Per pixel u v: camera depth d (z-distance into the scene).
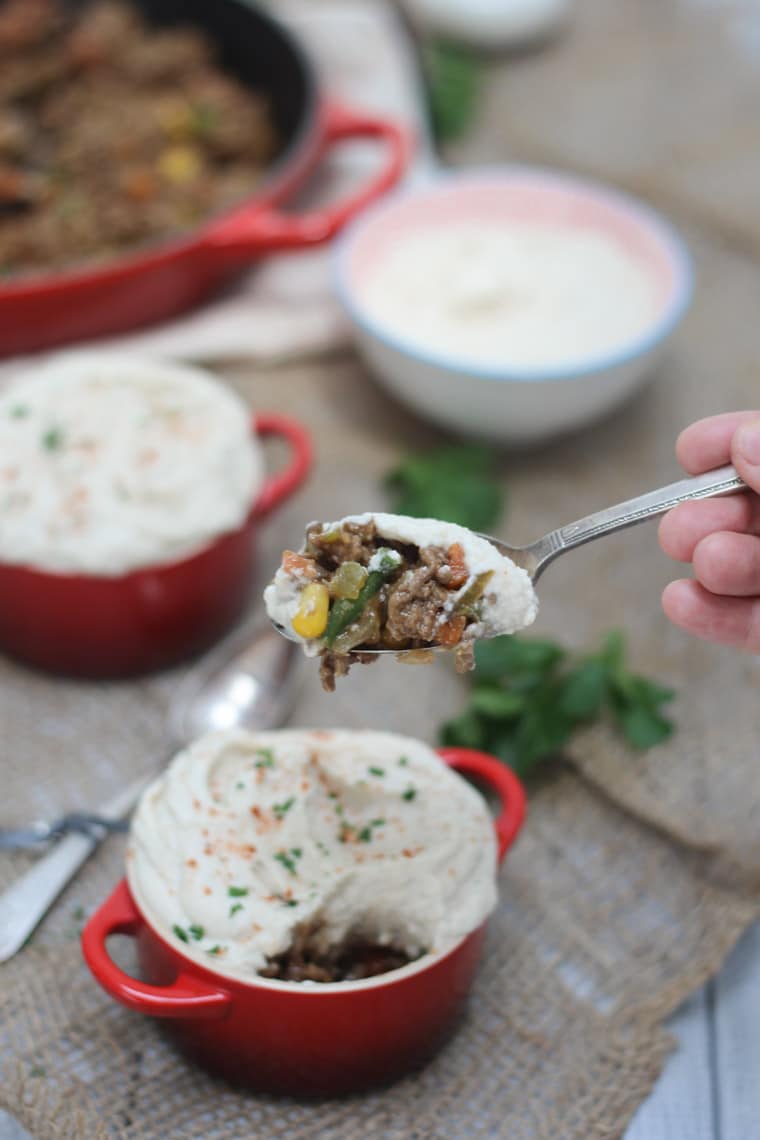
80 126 0.76
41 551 0.51
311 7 0.90
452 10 0.88
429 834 0.44
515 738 0.52
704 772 0.52
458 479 0.59
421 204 0.66
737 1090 0.46
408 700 0.55
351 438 0.63
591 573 0.59
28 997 0.46
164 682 0.55
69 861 0.49
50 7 0.83
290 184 0.66
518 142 0.82
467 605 0.41
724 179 0.79
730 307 0.71
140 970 0.47
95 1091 0.45
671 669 0.55
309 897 0.43
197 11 0.81
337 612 0.41
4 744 0.53
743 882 0.49
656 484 0.62
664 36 0.94
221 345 0.65
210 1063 0.44
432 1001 0.43
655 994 0.47
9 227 0.69
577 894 0.50
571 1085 0.45
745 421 0.44
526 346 0.61
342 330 0.67
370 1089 0.45
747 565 0.43
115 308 0.64
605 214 0.66
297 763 0.45
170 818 0.44
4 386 0.62
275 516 0.60
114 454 0.52
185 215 0.70
